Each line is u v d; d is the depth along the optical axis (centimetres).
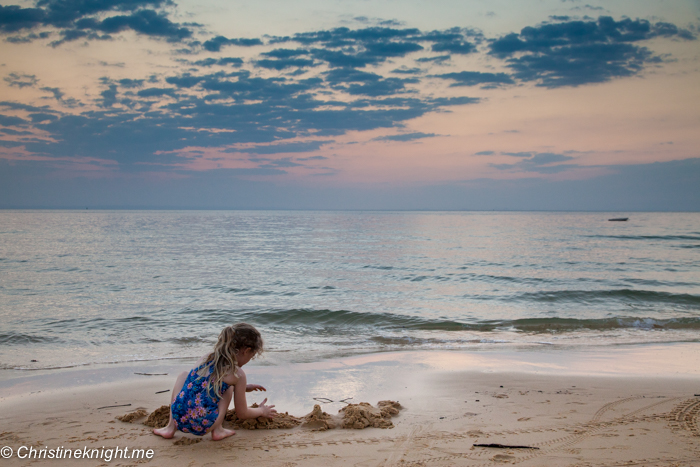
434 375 594
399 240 4559
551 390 520
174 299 1374
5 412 439
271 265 2370
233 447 345
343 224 9500
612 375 596
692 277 1891
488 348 815
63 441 359
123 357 732
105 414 433
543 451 336
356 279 1878
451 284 1750
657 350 777
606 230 6488
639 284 1717
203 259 2633
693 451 336
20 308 1195
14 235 4684
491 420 412
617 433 375
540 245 3812
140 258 2614
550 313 1203
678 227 7456
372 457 325
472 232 6191
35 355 743
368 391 520
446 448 343
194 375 366
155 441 359
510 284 1747
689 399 477
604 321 1054
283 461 318
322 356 741
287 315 1124
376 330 998
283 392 515
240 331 372
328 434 374
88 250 3075
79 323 1020
